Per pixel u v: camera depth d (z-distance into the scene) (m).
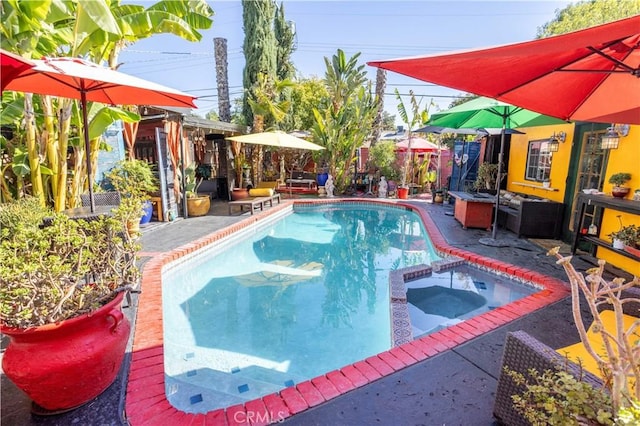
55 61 2.57
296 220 10.27
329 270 5.93
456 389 2.37
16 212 3.59
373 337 3.78
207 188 12.94
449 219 8.91
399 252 7.04
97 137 5.94
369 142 17.22
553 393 1.47
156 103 4.23
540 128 7.83
